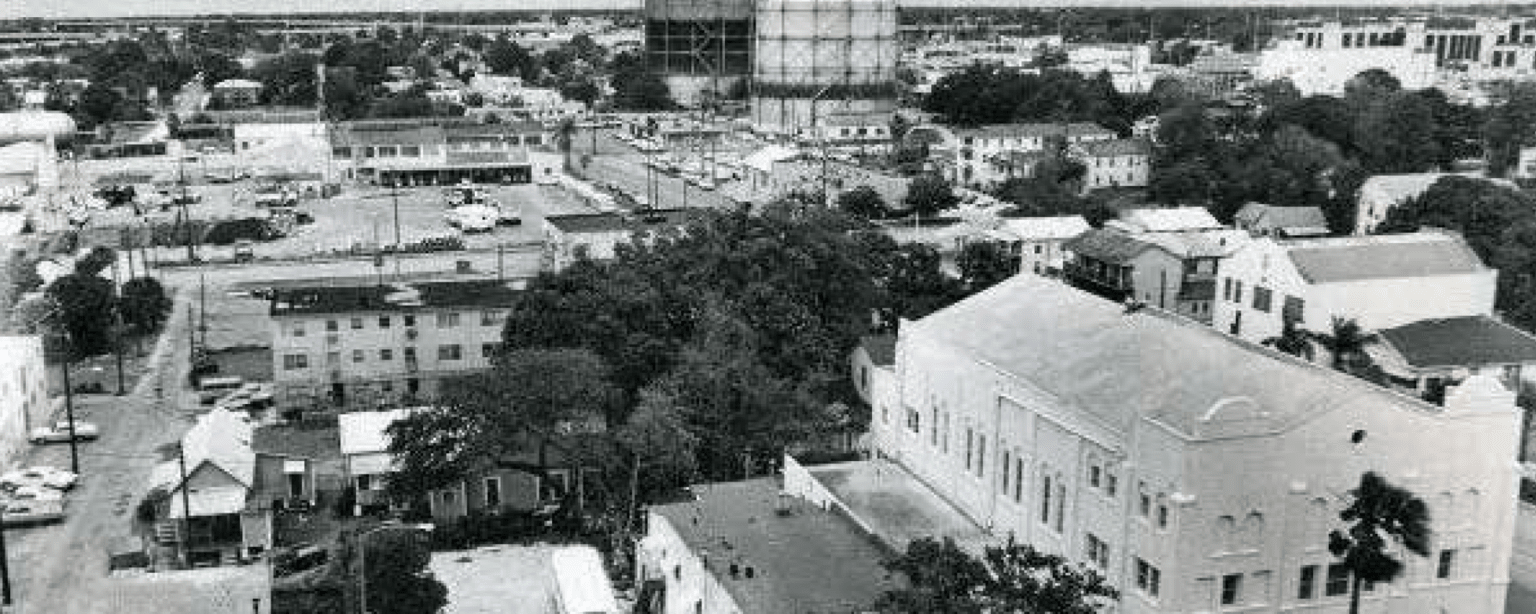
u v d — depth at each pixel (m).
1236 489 70.38
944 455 95.25
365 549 78.38
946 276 156.50
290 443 110.75
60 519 101.12
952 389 93.50
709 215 153.12
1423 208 178.62
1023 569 66.38
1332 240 138.25
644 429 96.88
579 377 98.69
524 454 103.31
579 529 97.94
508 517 97.81
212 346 149.12
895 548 80.50
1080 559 79.06
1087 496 78.38
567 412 98.69
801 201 178.88
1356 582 69.25
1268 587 72.38
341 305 130.88
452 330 132.00
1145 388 77.56
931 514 89.31
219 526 95.62
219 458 98.94
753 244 130.75
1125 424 75.25
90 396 132.62
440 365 132.38
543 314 116.75
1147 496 72.75
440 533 95.69
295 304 131.62
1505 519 76.38
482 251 196.88
